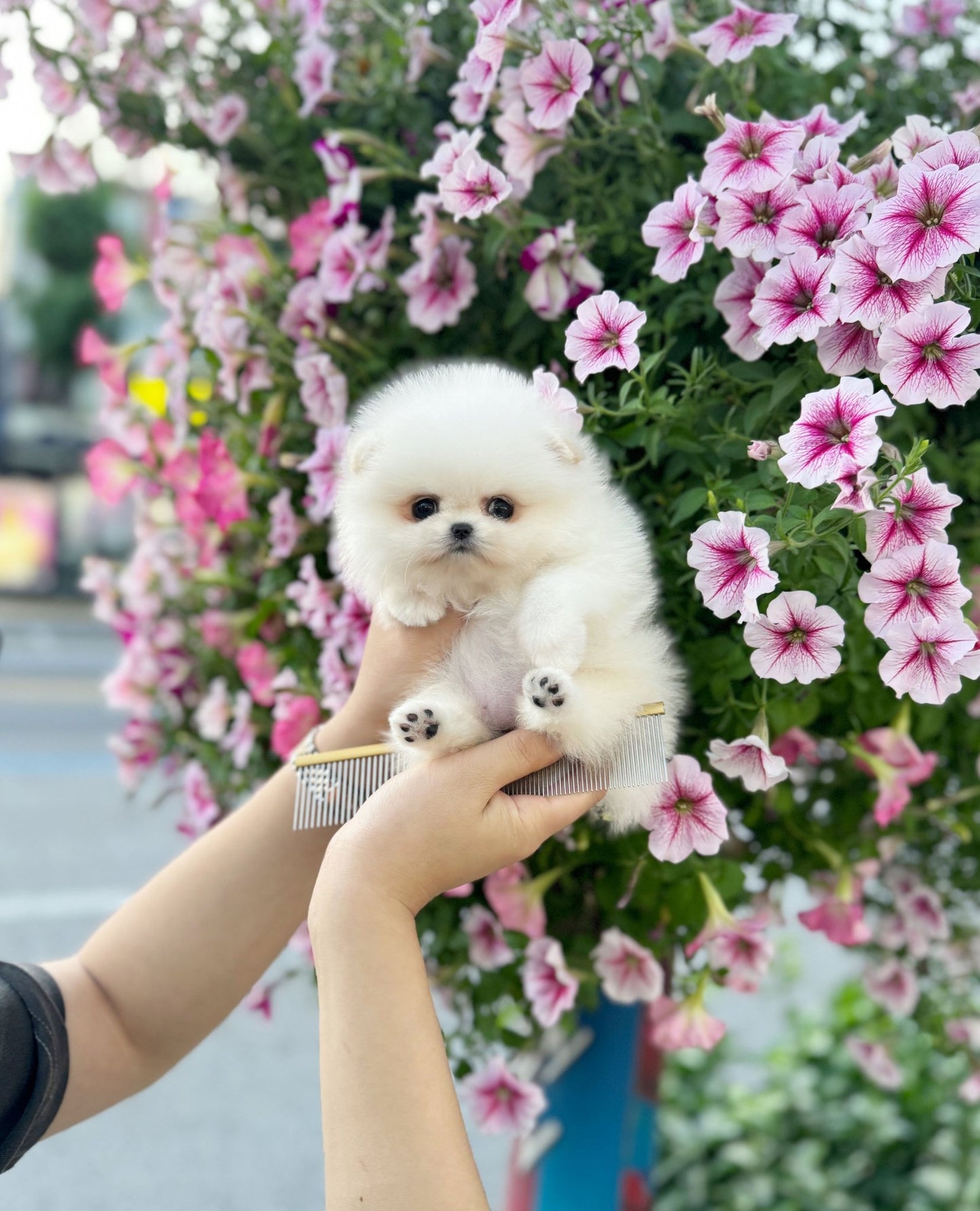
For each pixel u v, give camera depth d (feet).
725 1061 6.36
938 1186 5.40
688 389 2.36
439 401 2.23
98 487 3.80
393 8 3.19
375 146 2.95
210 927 2.41
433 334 3.00
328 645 2.81
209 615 3.40
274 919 2.43
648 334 2.59
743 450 2.36
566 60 2.47
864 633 2.36
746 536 2.03
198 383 3.47
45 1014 2.28
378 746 2.19
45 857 9.82
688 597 2.52
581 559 2.15
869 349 2.12
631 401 2.36
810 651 2.09
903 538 2.03
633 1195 3.55
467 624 2.22
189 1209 5.71
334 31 3.31
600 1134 3.18
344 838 1.92
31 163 3.30
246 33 3.41
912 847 3.17
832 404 1.99
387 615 2.29
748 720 2.44
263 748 3.29
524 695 1.98
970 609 2.53
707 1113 5.99
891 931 3.13
